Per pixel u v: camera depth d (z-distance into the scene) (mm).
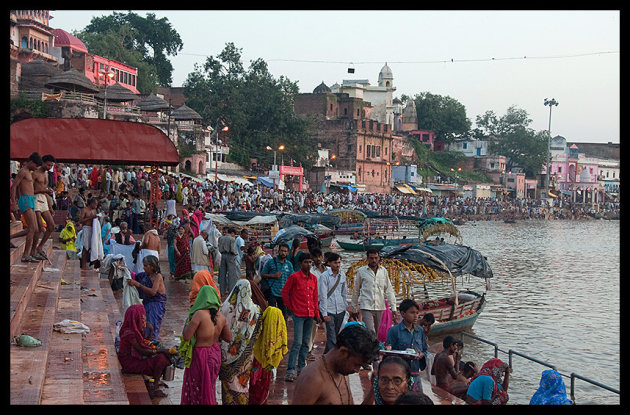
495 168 117250
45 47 52781
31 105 41719
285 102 76750
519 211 103688
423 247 19406
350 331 5094
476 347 17328
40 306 9500
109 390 7188
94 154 19125
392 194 89875
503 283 31344
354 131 85750
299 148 77812
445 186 102375
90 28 84438
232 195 48375
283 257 11820
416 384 8945
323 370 5117
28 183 11539
